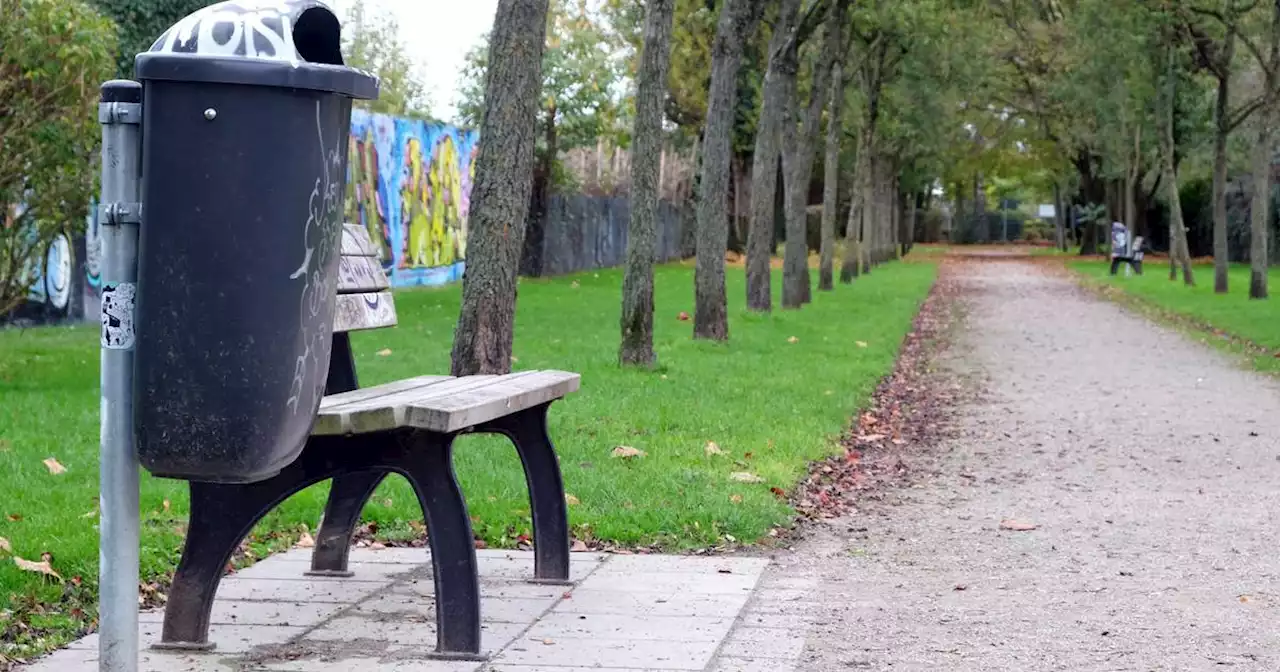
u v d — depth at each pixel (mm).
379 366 14820
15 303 13445
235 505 5031
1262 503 8383
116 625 3980
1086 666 4984
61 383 12969
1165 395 14547
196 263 3832
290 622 5457
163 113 3781
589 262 46719
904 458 10289
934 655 5113
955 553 6969
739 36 18031
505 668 4852
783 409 11836
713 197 18328
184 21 3852
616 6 33250
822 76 27734
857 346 19094
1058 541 7273
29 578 5598
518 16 9914
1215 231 34156
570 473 8336
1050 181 82875
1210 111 45406
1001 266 59844
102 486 3961
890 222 66750
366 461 4945
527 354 16297
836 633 5422
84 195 13062
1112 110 42875
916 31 33719
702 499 7730
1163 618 5676
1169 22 31750
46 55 12180
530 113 10031
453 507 4941
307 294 3980
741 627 5504
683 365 15203
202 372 3867
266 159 3826
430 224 35938
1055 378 16469
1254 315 26156
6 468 8102
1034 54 47500
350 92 3959
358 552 6719
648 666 4891
